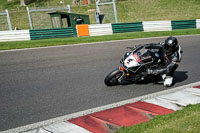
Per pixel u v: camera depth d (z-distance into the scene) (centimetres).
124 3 5503
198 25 3419
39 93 908
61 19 3238
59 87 977
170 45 934
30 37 2450
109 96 873
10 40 2356
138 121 648
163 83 1024
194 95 841
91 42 2108
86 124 637
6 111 751
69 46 1906
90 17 4722
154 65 947
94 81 1054
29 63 1377
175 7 5325
